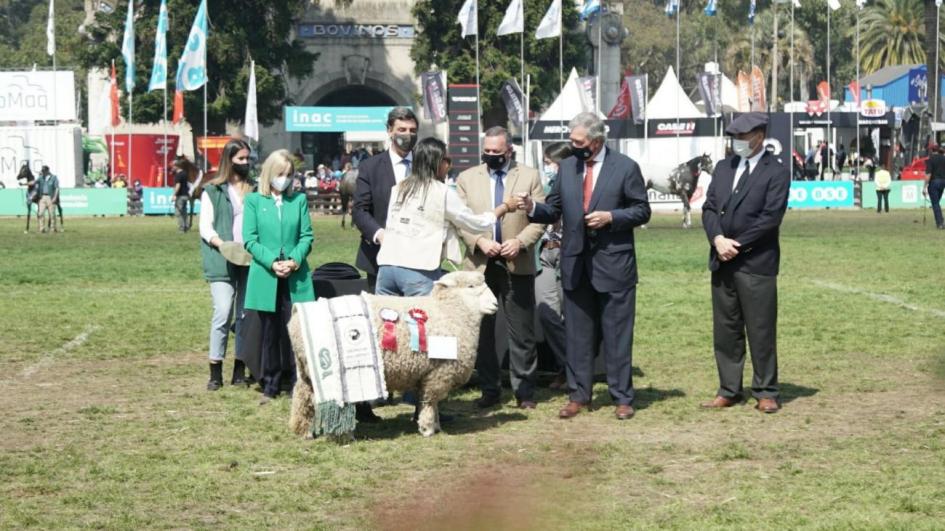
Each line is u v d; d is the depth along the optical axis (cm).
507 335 1076
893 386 1034
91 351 1290
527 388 982
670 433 866
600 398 1020
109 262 2419
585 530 625
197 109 5534
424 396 859
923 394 995
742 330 959
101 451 819
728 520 639
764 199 930
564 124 4650
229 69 5528
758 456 786
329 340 829
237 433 877
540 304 1046
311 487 720
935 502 668
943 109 6275
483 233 947
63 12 11188
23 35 11438
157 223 4144
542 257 1045
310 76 6288
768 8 9919
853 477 723
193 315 1584
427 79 4572
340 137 6250
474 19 4397
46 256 2580
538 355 1099
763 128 937
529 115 5631
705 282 1939
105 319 1546
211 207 1053
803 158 5866
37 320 1536
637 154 4744
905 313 1501
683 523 635
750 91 5400
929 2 5906
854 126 5525
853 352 1218
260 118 5678
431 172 917
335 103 7312
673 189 3650
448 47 5984
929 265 2156
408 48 6600
